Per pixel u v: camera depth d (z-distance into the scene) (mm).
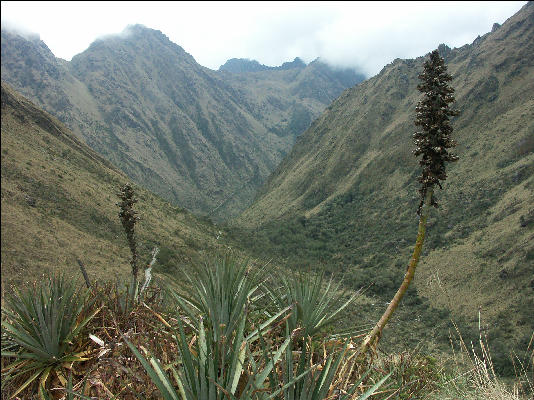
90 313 4523
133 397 2967
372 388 2547
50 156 89875
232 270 3623
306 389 2389
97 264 48812
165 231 74938
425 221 3549
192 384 2336
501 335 44969
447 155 3533
